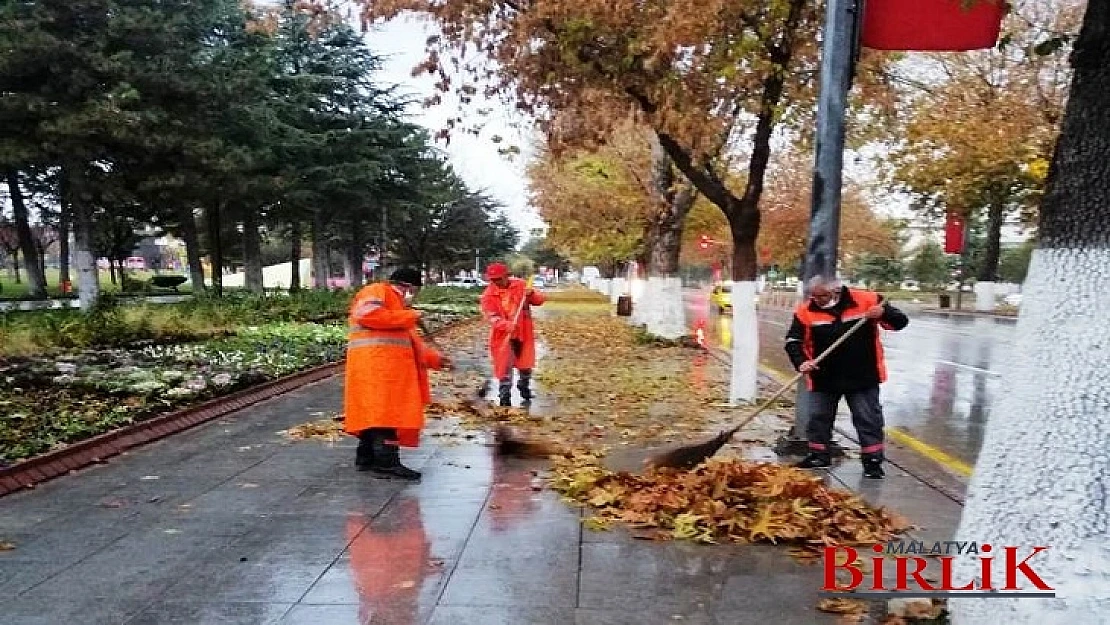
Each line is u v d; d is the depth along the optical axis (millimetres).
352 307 6281
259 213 33938
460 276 86375
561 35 9141
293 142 30375
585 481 5586
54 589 3963
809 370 6129
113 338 15109
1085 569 2863
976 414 9750
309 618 3613
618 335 21016
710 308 39031
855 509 5043
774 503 4938
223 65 25609
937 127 18812
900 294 61438
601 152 20344
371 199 35781
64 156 21859
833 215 6934
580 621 3584
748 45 8555
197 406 8555
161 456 6914
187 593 3904
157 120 22359
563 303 43688
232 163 24516
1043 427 3053
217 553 4457
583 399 10133
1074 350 3061
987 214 37062
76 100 21875
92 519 5086
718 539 4660
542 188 22766
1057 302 3145
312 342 15922
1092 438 2969
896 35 6871
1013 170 19859
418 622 3568
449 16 9586
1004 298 44594
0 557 4414
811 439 6535
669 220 18656
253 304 22391
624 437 7758
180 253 95188
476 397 10156
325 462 6668
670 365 14094
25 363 11547
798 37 9125
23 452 6184
